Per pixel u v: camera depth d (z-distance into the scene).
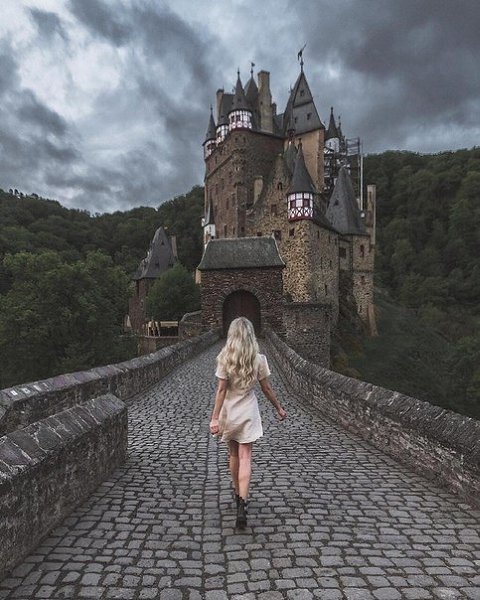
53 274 37.00
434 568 3.17
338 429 7.57
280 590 2.88
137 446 6.44
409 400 5.98
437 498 4.53
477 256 95.44
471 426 4.68
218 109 66.81
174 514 4.07
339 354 46.44
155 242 68.56
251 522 3.91
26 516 3.31
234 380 4.09
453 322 81.12
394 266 102.56
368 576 3.05
